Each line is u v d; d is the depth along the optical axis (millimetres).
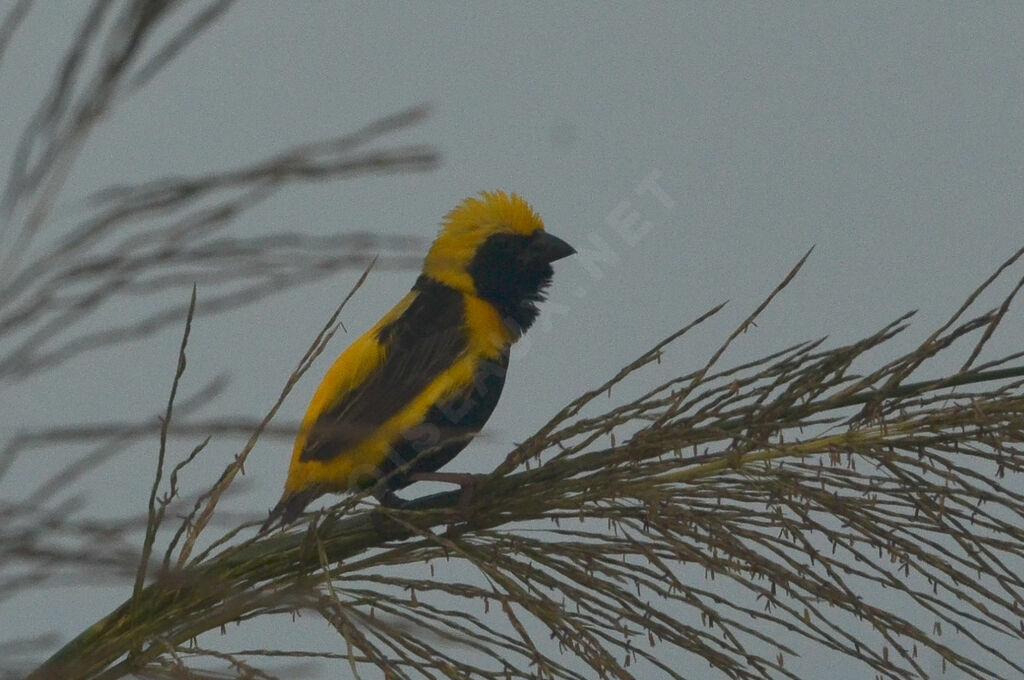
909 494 6570
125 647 6039
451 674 6117
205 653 5953
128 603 6156
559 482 7035
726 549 6484
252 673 5715
